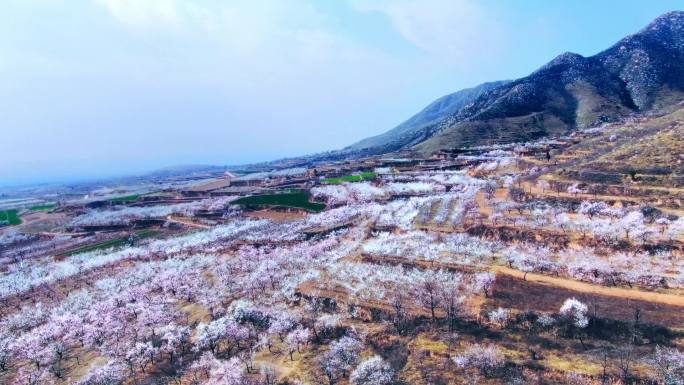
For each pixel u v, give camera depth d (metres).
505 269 99.56
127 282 131.38
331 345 79.75
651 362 60.75
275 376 74.06
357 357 75.31
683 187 123.31
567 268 95.31
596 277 90.44
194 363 81.06
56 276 146.62
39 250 197.38
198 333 91.69
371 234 147.38
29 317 113.00
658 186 128.75
